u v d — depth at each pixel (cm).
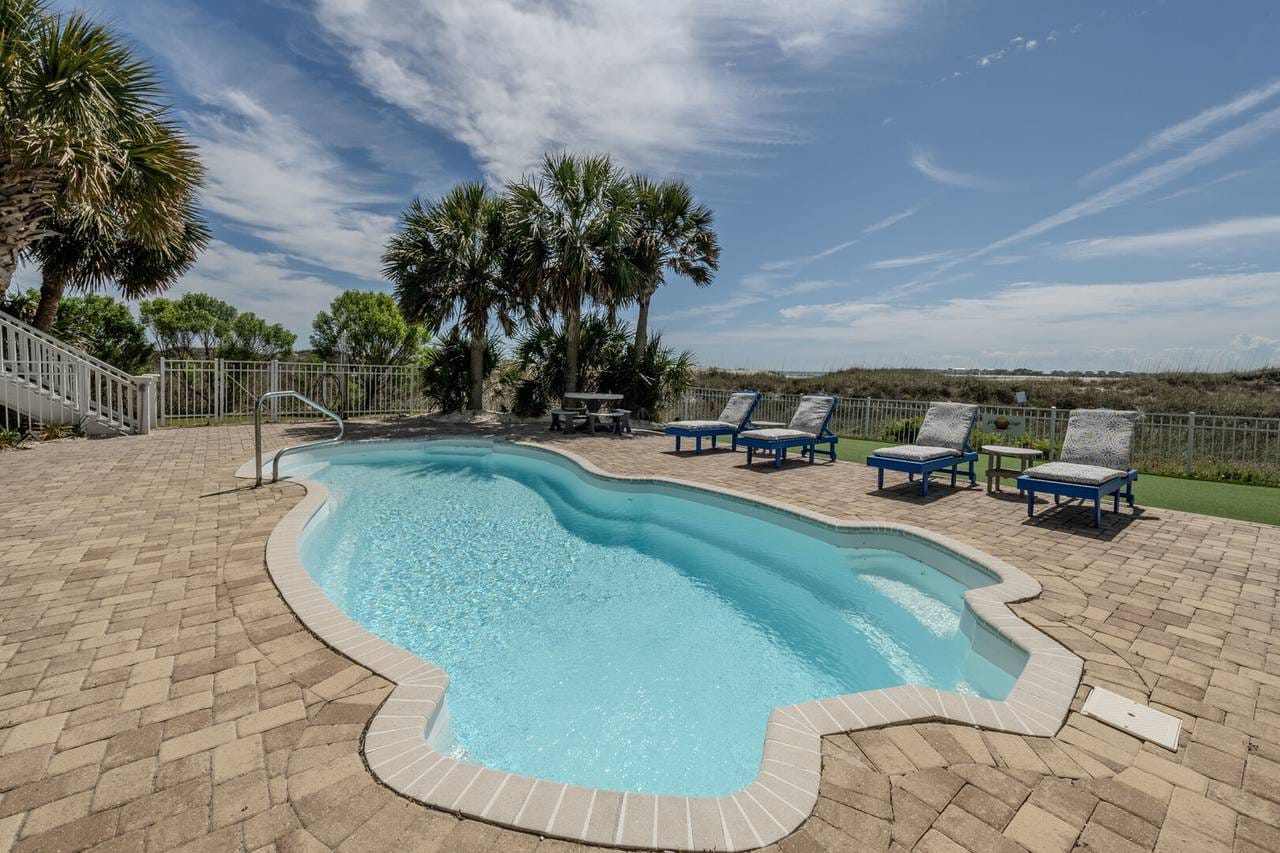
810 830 161
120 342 1423
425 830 158
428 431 1148
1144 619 308
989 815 168
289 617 294
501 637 361
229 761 185
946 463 627
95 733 198
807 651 348
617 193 1272
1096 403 1543
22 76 714
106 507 502
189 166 871
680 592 434
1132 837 160
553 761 246
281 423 1227
